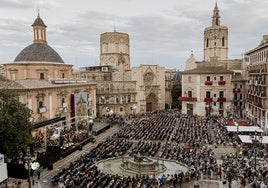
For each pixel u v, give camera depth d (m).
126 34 110.69
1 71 78.56
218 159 41.00
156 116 82.00
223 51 114.12
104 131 64.69
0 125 33.62
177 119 75.50
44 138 47.72
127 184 30.30
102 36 109.56
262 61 65.75
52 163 38.44
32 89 52.09
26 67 65.69
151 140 53.16
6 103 36.19
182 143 50.22
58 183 32.19
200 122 69.94
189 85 87.69
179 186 31.47
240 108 85.00
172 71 139.12
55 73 69.75
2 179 31.89
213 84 84.88
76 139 51.25
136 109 94.88
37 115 54.09
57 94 60.81
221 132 57.22
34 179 34.28
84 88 73.62
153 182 31.55
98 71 101.25
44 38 72.62
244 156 41.22
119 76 100.69
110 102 89.00
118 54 108.62
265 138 43.50
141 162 37.03
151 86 99.19
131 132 58.75
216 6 114.12
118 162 40.31
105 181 30.98
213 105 85.12
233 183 32.16
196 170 34.31
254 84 69.50
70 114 65.19
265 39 77.19
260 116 63.69
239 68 102.94
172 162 39.75
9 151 34.78
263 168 34.03
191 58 108.19
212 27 113.12
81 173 32.94
